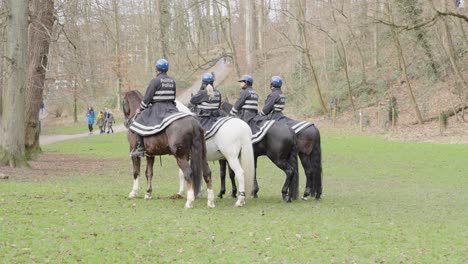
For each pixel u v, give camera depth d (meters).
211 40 82.44
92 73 23.08
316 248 8.14
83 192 12.58
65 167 18.86
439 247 8.41
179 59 59.62
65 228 8.71
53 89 28.58
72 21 19.48
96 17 20.98
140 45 58.09
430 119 33.38
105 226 8.94
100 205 10.86
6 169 16.28
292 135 12.01
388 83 41.75
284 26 55.91
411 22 37.31
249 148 11.52
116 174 17.44
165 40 44.53
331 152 24.38
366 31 43.97
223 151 11.48
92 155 24.11
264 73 50.16
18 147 16.97
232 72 59.88
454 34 38.69
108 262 7.18
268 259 7.53
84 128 47.78
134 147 11.71
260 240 8.46
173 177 17.19
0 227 8.54
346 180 16.72
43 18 19.17
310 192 12.76
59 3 19.39
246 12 54.62
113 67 40.56
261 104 47.22
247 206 11.52
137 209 10.56
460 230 9.64
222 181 12.92
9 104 16.77
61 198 11.45
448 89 36.72
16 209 9.95
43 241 7.92
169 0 45.06
